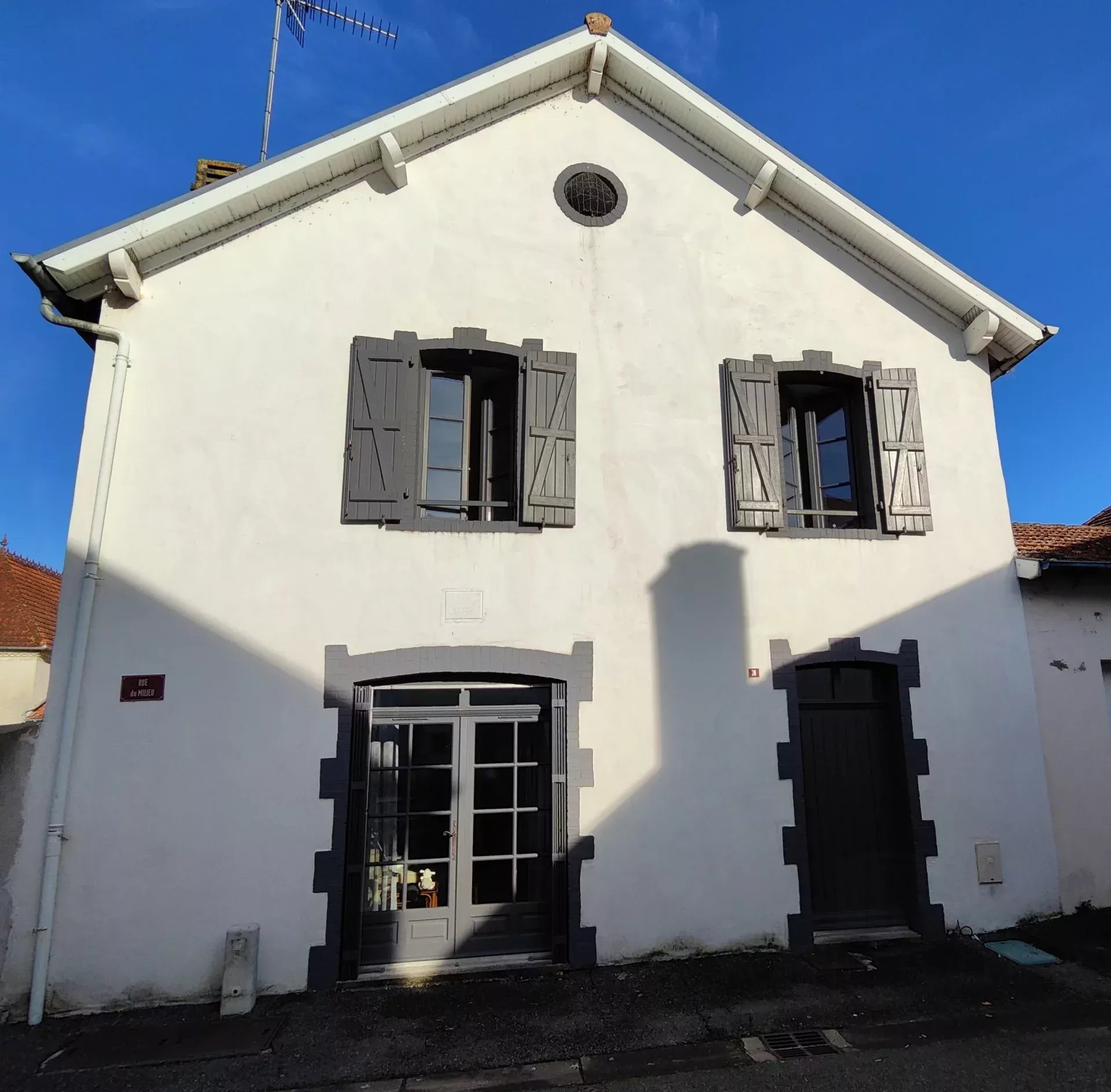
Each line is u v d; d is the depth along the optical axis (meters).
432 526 6.19
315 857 5.57
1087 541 8.01
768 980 5.54
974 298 7.19
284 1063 4.49
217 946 5.34
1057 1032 4.76
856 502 7.30
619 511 6.53
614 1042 4.71
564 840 5.91
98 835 5.34
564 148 7.20
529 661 6.10
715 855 6.09
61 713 5.44
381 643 5.94
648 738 6.18
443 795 5.97
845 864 6.50
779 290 7.29
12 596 14.33
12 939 5.11
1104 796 6.86
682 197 7.32
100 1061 4.50
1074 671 7.03
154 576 5.76
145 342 6.10
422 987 5.46
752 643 6.50
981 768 6.64
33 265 5.75
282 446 6.12
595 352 6.80
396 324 6.50
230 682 5.70
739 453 6.76
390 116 6.41
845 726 6.73
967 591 6.97
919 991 5.35
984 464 7.31
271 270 6.40
